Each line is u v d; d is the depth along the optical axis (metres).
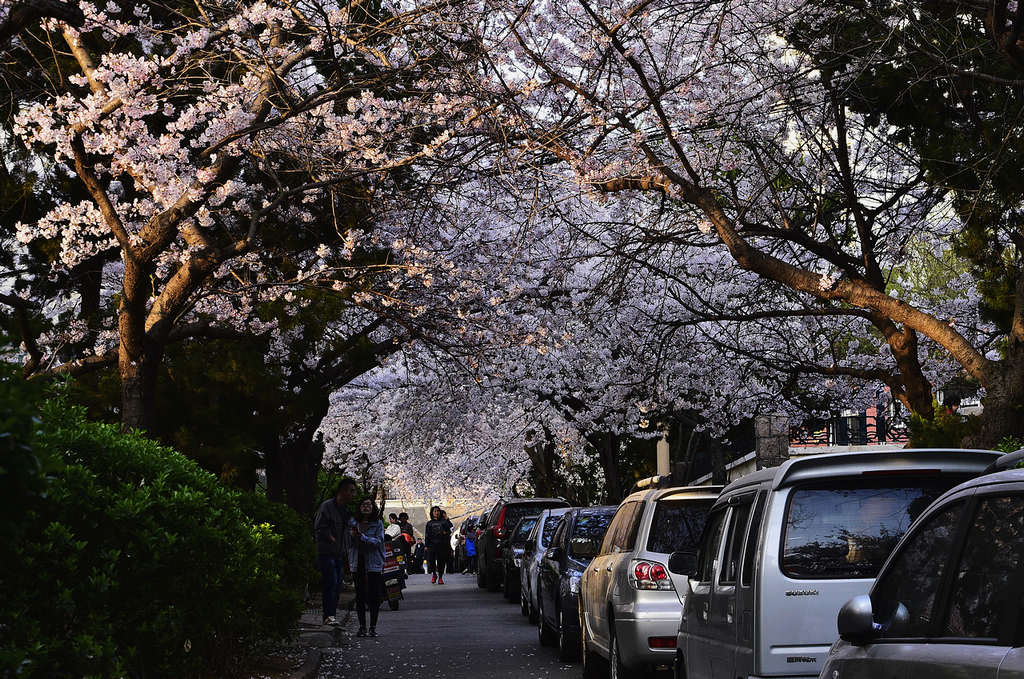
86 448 7.47
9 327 16.50
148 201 15.37
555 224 21.77
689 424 28.11
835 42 14.59
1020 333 13.67
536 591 18.19
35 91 17.09
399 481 47.72
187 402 20.16
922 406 17.28
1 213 18.23
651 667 10.91
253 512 15.27
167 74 15.16
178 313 15.04
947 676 3.95
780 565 6.56
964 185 14.73
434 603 26.84
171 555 7.39
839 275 20.69
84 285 19.75
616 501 32.28
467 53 14.41
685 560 8.68
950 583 4.24
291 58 13.79
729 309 23.14
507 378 28.48
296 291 19.56
